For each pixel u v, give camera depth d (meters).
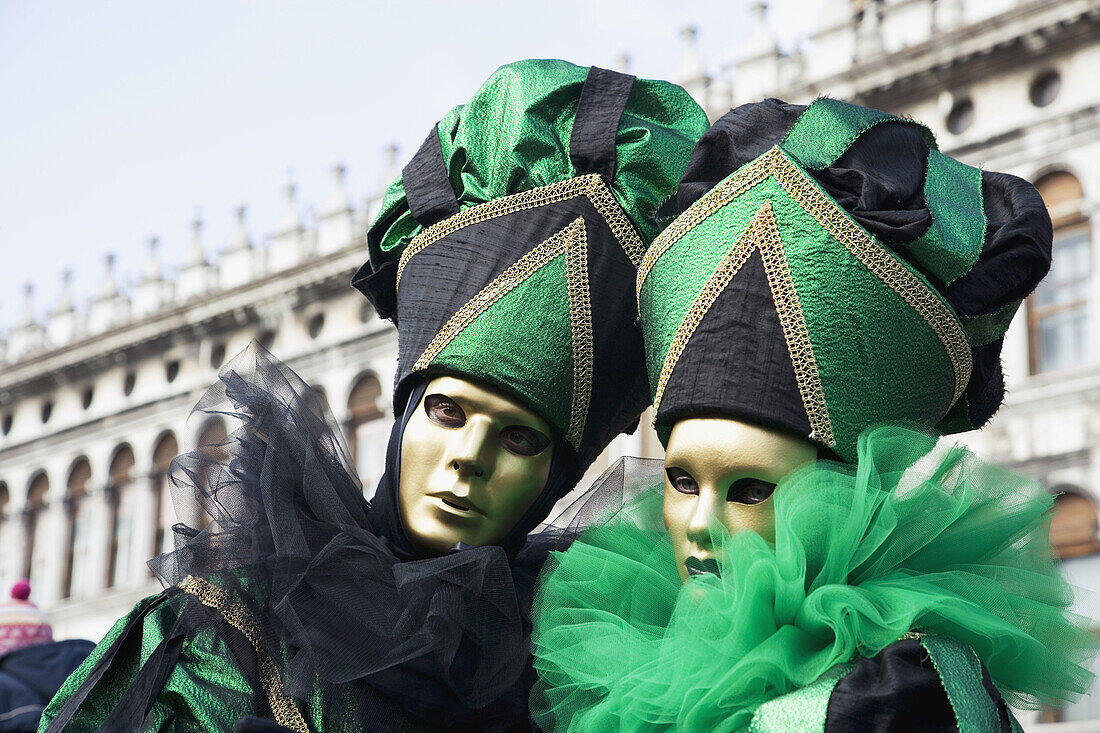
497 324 2.01
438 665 1.97
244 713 1.89
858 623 1.63
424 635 1.93
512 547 2.13
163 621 2.00
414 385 2.07
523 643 2.02
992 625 1.64
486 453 2.01
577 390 2.04
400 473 2.04
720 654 1.68
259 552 1.97
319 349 16.22
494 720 2.02
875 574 1.74
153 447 18.03
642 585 1.92
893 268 1.75
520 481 2.03
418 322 2.06
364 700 1.93
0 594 18.80
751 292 1.76
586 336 2.04
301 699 1.89
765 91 13.70
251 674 1.91
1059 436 11.30
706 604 1.72
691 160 1.89
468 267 2.05
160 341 18.11
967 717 1.53
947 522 1.76
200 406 2.16
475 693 1.98
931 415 1.83
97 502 18.34
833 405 1.74
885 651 1.60
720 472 1.74
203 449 2.11
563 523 2.34
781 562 1.69
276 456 2.02
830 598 1.65
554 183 2.07
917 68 12.76
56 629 17.97
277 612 1.92
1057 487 11.20
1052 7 12.10
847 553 1.69
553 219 2.05
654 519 2.08
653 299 1.86
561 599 1.94
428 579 1.97
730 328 1.76
